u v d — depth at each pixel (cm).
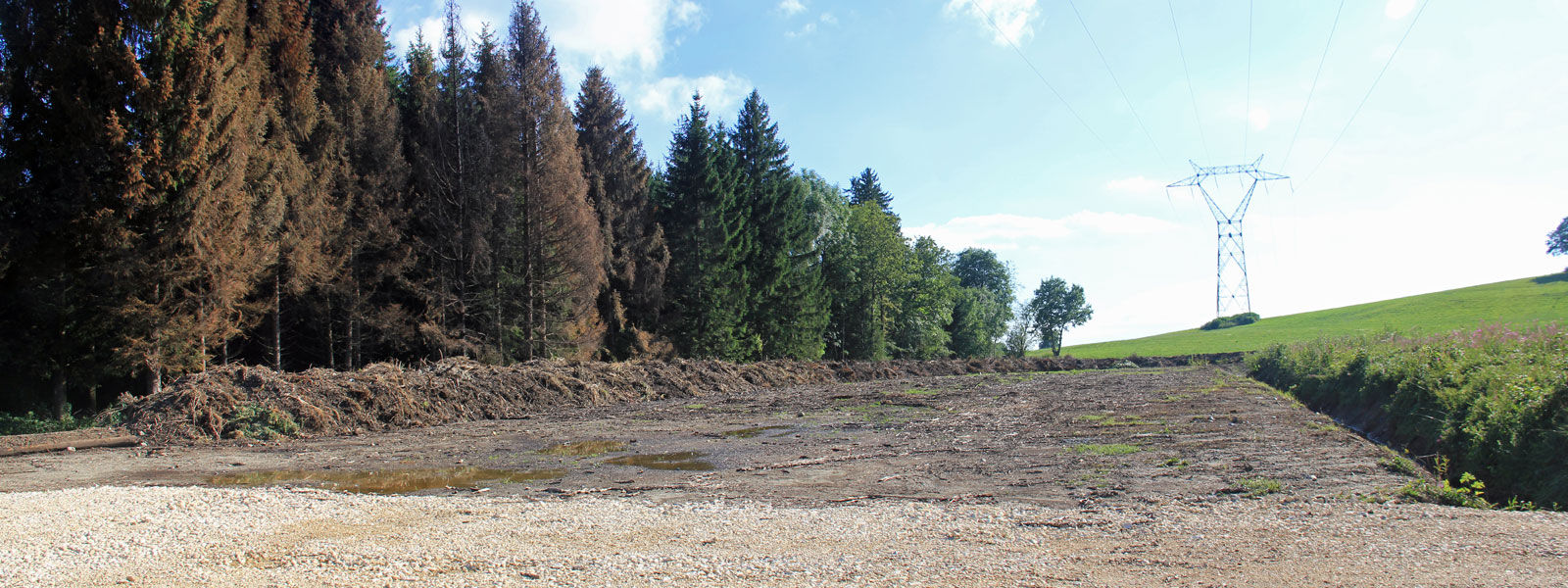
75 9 1873
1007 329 8131
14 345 1991
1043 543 593
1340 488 804
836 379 3569
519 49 3472
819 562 549
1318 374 1992
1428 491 755
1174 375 3130
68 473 1116
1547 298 4959
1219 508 707
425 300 3088
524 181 3319
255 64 2358
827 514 727
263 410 1557
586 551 591
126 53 1841
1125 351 6150
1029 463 1065
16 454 1274
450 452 1323
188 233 1897
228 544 623
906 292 5903
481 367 2186
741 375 3055
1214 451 1089
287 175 2477
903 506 767
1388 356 1627
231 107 2012
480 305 3225
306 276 2547
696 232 4316
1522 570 476
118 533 660
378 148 3009
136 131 1864
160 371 2017
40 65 1867
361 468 1151
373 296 3047
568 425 1744
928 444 1302
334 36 3156
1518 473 865
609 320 3903
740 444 1376
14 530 676
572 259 3234
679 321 4206
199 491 862
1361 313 6481
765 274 4688
